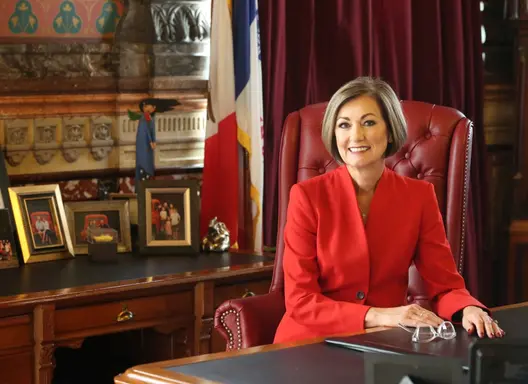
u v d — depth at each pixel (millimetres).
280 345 2430
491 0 5914
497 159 6020
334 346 2422
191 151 4660
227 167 4527
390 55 5074
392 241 2896
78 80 4301
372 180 2920
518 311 2818
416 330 2486
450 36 5383
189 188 4305
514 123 5746
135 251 4312
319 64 4844
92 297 3572
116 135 4445
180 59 4574
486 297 5867
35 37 4191
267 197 4652
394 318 2629
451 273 2896
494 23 5934
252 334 3174
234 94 4523
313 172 3494
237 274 3947
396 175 2967
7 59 4105
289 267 2902
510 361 1930
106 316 3635
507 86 6008
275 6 4598
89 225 4219
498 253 6000
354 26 4859
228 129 4516
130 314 3684
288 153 3533
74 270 3881
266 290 4109
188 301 3865
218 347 3979
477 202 5566
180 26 4559
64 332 3527
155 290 3756
